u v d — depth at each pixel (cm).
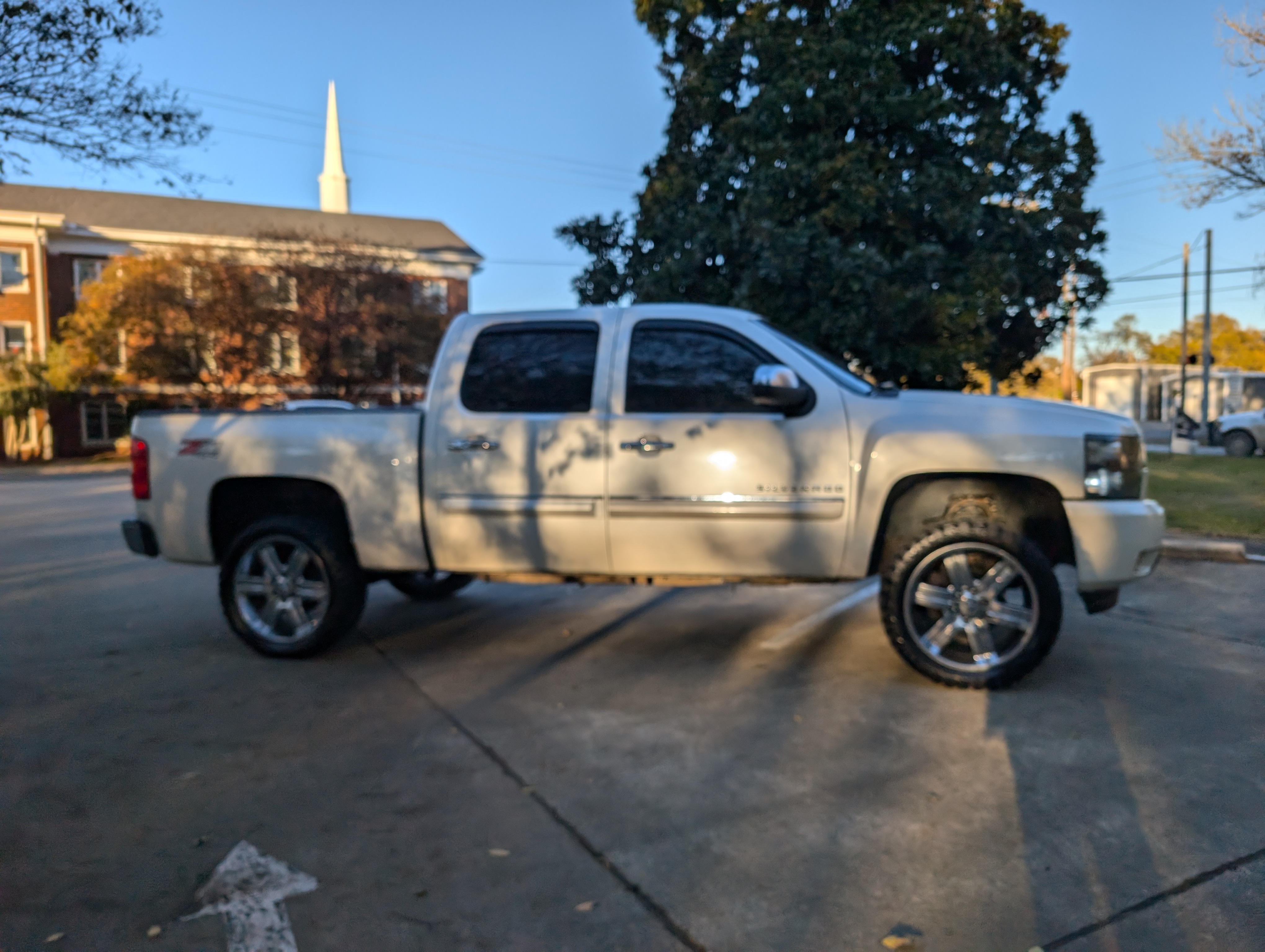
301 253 3020
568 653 541
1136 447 464
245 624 542
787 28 1335
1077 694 448
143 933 259
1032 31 1408
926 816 320
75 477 2544
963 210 1247
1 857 304
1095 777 350
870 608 635
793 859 293
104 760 385
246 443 537
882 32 1288
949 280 1277
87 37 792
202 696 470
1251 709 423
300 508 566
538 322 515
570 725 417
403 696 464
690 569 488
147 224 3866
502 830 316
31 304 3456
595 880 282
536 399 506
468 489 506
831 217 1245
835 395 474
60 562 914
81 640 589
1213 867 282
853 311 1224
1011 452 450
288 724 427
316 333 2978
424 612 658
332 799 343
